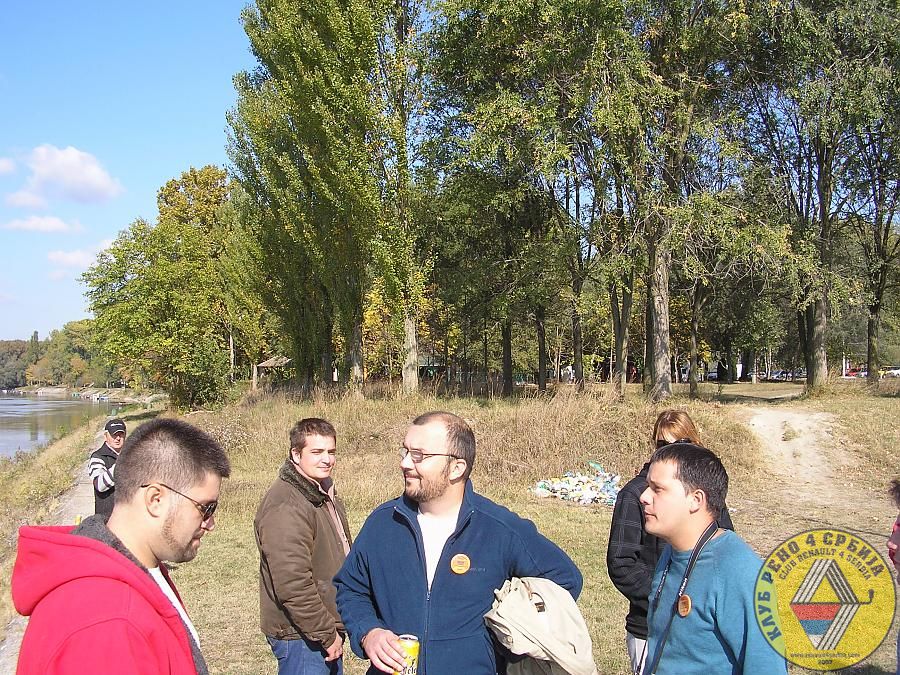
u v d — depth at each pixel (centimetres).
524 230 3062
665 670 244
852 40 2225
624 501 350
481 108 2175
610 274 2172
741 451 1595
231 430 1808
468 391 2909
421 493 284
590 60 2011
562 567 289
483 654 272
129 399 7794
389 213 2394
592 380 1998
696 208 2025
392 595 283
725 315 3894
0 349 15400
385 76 2494
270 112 2522
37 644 158
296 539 355
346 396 2209
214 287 3647
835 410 1800
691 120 2131
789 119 2359
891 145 2262
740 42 2228
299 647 367
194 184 5050
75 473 1792
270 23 2338
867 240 2653
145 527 192
